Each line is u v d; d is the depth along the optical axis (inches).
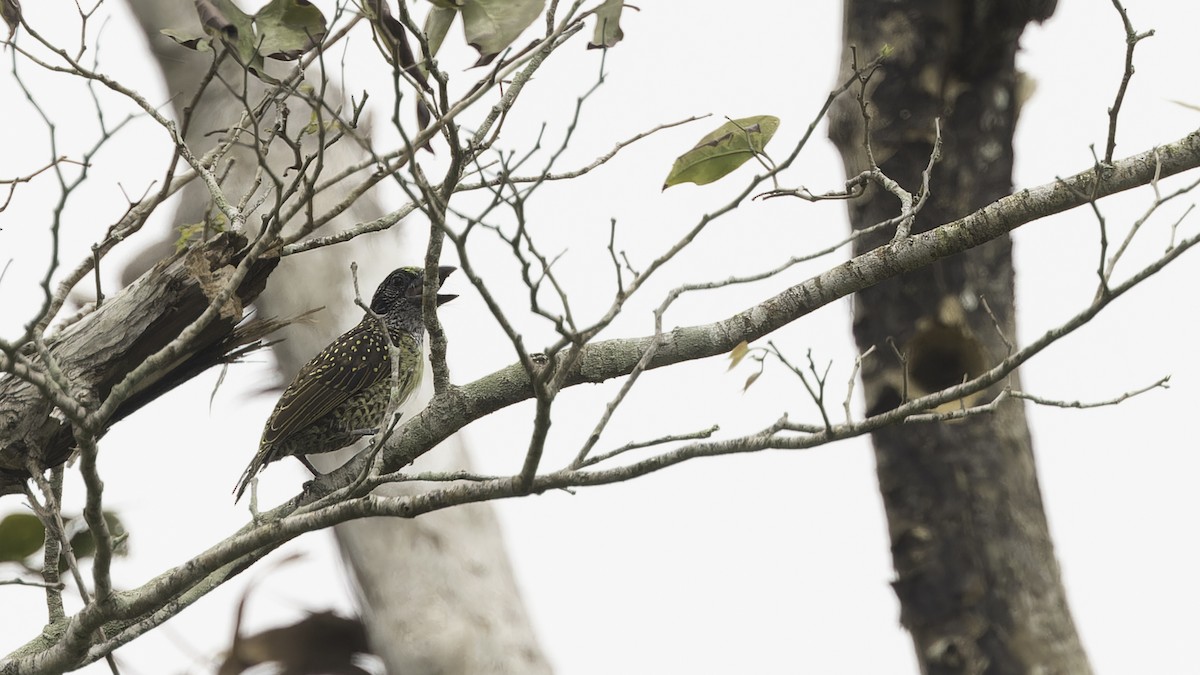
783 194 361.4
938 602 591.8
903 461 601.0
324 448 473.7
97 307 355.6
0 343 278.2
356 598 556.4
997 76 576.1
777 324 389.1
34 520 389.1
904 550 599.8
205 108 568.4
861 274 382.6
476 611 554.6
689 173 359.3
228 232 365.1
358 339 471.5
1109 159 318.0
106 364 366.9
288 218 311.1
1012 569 587.8
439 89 320.5
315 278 559.2
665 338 393.1
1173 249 284.4
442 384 389.1
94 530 298.8
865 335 599.5
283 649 515.5
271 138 326.6
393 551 557.9
